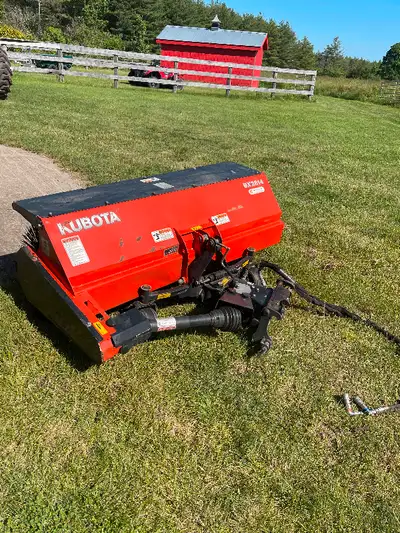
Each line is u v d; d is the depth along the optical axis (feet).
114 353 8.66
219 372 10.30
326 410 9.73
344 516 7.76
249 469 8.33
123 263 9.79
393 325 12.92
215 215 11.64
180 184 11.81
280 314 10.12
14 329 10.64
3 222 16.12
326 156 30.73
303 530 7.52
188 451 8.48
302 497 7.98
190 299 12.51
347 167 28.43
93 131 29.53
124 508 7.45
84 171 21.89
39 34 159.02
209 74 59.41
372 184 25.36
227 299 10.53
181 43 90.84
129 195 10.68
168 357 10.55
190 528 7.36
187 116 39.68
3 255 13.96
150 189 11.25
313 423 9.36
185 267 11.03
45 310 9.89
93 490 7.64
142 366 10.19
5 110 32.65
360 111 61.52
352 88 82.23
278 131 37.70
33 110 33.86
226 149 29.07
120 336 8.58
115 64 56.59
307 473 8.39
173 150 27.12
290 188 23.17
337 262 16.17
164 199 10.95
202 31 93.15
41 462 7.98
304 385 10.30
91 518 7.25
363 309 13.56
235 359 10.77
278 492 8.02
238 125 38.24
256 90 62.90
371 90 82.23
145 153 25.62
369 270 15.83
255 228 12.73
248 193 12.73
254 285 11.11
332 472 8.46
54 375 9.66
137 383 9.74
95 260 9.42
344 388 10.44
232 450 8.63
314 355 11.30
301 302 13.33
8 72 35.22
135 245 10.04
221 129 35.53
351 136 39.45
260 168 25.89
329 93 82.38
